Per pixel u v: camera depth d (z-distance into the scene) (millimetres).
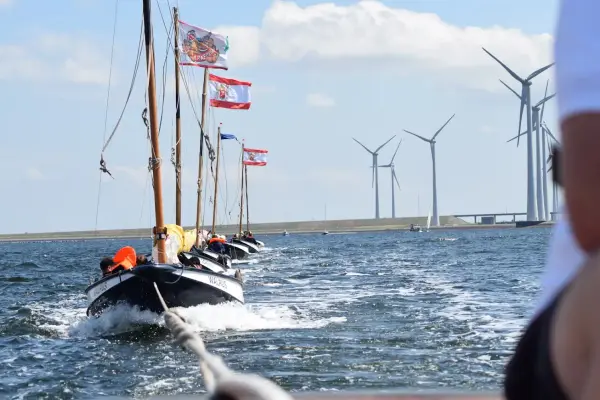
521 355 1608
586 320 1297
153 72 28000
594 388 1247
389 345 19641
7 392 15703
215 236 75188
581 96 1362
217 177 75312
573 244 1553
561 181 1451
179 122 42219
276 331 23391
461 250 92188
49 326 26281
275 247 127938
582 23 1377
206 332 23656
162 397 3111
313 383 14977
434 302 31312
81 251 138375
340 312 28516
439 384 14461
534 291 35094
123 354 20016
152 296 25062
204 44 44281
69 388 15898
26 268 72375
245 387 1528
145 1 28078
